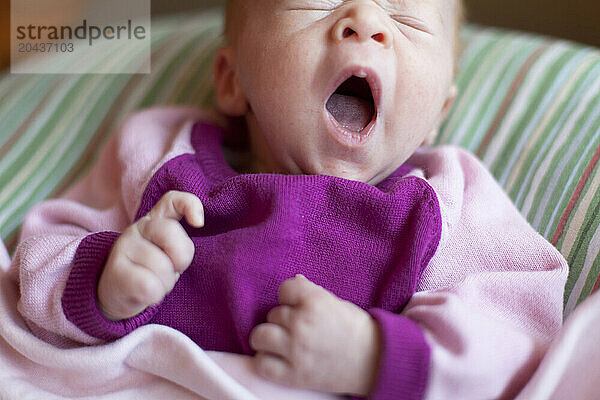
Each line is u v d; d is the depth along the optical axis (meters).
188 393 0.33
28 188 0.49
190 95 0.53
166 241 0.33
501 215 0.40
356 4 0.38
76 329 0.34
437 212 0.37
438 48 0.40
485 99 0.49
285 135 0.38
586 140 0.44
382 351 0.32
